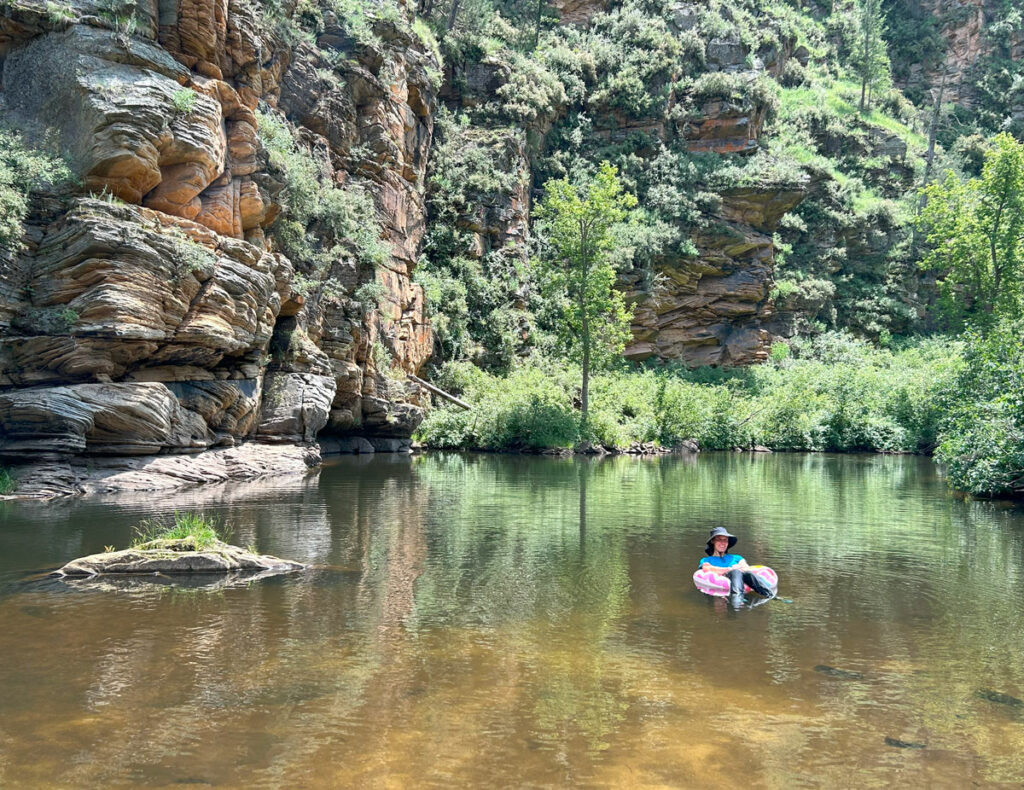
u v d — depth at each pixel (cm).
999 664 616
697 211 4816
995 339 2358
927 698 541
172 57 1981
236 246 2008
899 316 5541
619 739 463
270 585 838
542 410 3366
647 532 1255
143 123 1770
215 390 1977
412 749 443
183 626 677
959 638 687
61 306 1638
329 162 2922
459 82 4500
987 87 7369
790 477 2358
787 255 5581
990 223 4241
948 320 5419
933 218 4522
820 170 5634
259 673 564
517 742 455
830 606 798
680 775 419
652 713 505
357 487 1841
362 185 3069
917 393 3978
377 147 3188
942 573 968
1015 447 1738
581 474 2342
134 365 1789
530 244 4453
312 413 2352
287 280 2262
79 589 808
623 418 3812
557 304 4047
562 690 543
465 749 445
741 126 5188
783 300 5244
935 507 1636
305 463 2266
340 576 891
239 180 2114
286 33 2730
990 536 1262
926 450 3809
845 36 7456
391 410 3030
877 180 6250
